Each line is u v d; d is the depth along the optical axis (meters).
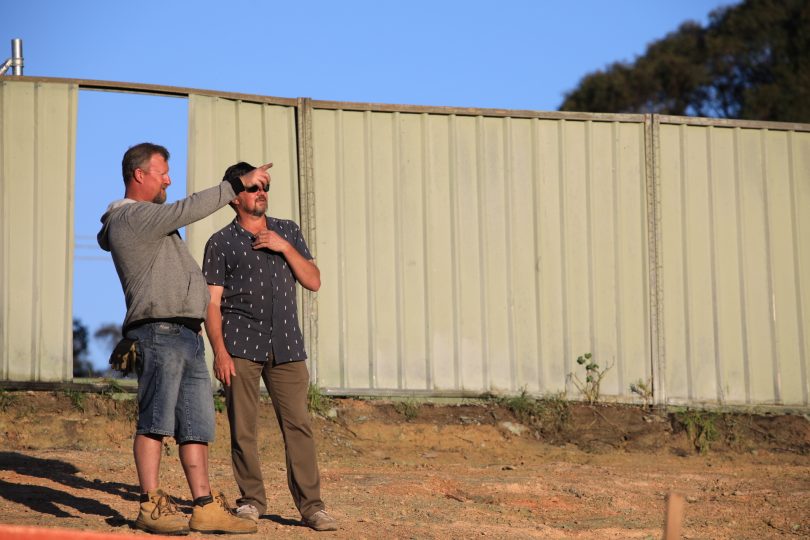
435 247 25.97
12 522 14.12
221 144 24.39
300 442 15.15
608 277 27.00
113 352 13.57
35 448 21.95
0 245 22.80
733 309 27.72
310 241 24.94
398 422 25.08
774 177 28.38
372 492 18.84
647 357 26.98
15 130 23.06
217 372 14.75
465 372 25.94
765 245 28.09
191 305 13.57
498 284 26.31
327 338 25.09
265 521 15.38
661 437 25.98
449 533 15.74
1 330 22.70
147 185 13.90
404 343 25.59
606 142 27.28
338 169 25.50
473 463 23.84
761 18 83.88
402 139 25.98
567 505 19.03
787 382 27.86
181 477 19.56
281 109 25.20
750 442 26.19
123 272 13.53
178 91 24.02
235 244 15.15
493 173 26.48
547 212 26.78
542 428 25.73
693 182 27.75
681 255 27.50
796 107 77.38
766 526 17.77
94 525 14.32
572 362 26.61
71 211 23.28
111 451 22.06
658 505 19.31
